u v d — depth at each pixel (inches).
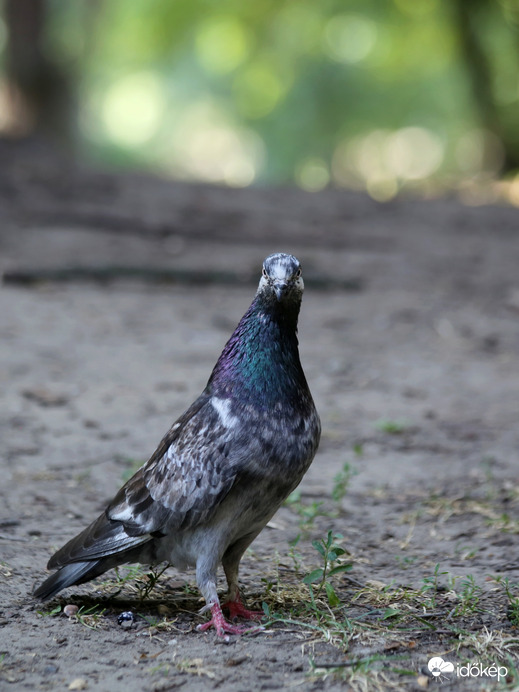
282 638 214.8
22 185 994.1
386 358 534.6
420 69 2071.9
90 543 222.5
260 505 219.0
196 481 213.8
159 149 2495.1
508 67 1649.9
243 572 266.7
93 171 1169.4
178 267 701.3
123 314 592.7
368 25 1963.6
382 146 2293.3
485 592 247.3
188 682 191.9
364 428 419.2
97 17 1690.5
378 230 948.6
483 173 1706.4
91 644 211.2
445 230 979.9
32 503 314.7
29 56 1424.7
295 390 220.4
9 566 256.2
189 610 236.5
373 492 343.9
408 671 193.6
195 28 2007.9
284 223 942.4
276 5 1942.7
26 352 500.7
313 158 2297.0
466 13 1588.3
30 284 645.9
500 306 663.1
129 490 224.1
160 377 475.2
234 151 2460.6
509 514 320.2
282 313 220.7
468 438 409.1
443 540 296.7
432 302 663.8
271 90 2246.6
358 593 245.8
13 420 402.0
